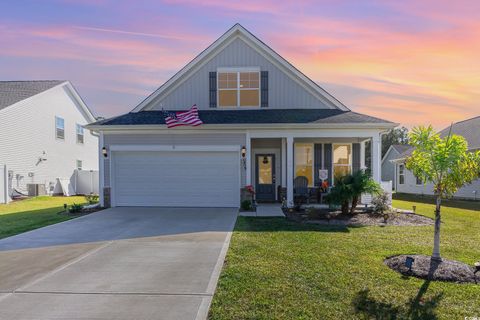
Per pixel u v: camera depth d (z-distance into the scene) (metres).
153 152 13.34
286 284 4.80
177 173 13.35
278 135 13.09
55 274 5.36
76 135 25.17
